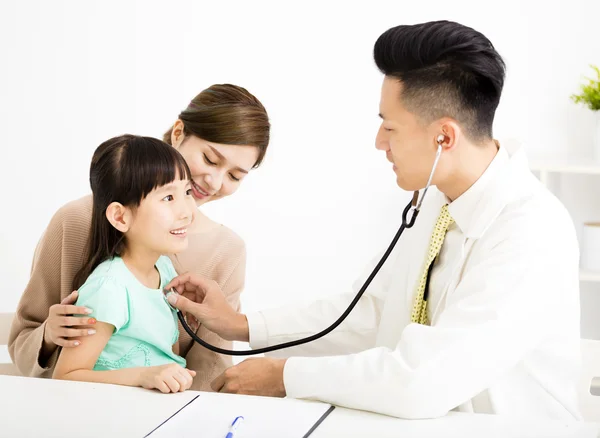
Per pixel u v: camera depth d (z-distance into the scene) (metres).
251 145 1.74
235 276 1.84
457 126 1.42
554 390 1.42
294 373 1.34
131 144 1.58
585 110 3.05
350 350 1.74
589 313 3.08
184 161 1.63
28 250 3.38
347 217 3.21
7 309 3.39
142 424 1.20
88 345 1.49
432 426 1.22
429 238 1.57
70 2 3.25
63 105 3.30
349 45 3.14
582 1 3.02
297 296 3.27
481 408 1.44
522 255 1.35
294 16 3.16
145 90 3.26
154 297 1.61
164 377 1.33
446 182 1.49
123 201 1.56
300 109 3.20
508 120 3.12
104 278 1.53
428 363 1.26
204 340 1.78
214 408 1.26
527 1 3.05
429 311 1.56
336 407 1.30
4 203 3.37
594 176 3.04
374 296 1.74
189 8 3.21
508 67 3.09
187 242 1.71
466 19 3.10
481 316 1.30
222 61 3.22
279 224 3.26
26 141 3.33
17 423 1.19
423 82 1.41
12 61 3.30
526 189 1.46
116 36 3.25
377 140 1.52
